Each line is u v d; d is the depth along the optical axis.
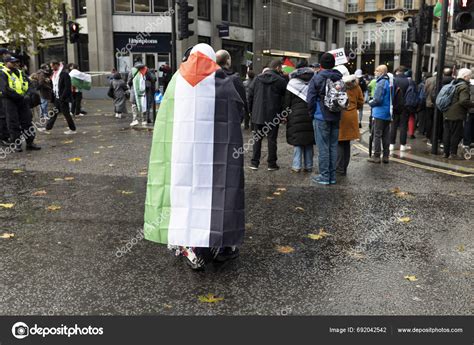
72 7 26.94
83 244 4.50
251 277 3.82
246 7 32.00
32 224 5.06
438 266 4.07
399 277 3.84
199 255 3.82
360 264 4.10
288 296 3.50
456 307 3.36
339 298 3.47
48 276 3.78
